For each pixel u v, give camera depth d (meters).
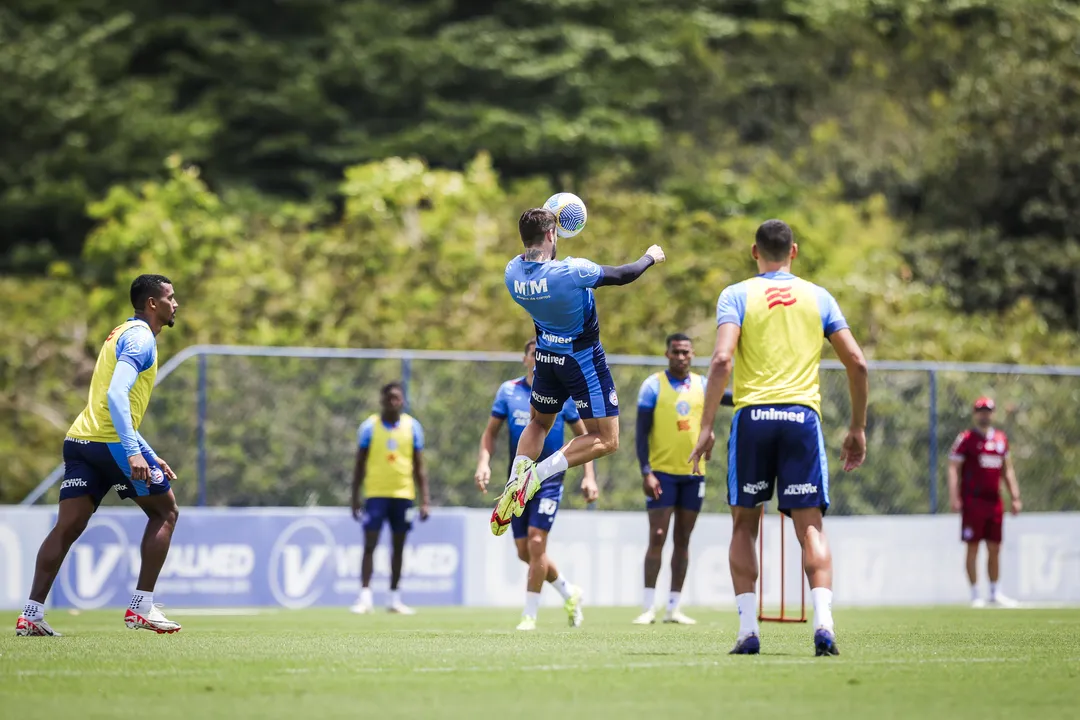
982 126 115.00
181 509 55.56
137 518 54.84
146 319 29.78
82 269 121.31
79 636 29.83
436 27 146.00
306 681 20.42
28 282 107.62
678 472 42.19
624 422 61.41
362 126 136.50
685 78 137.38
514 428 39.25
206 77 138.75
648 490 41.91
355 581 57.25
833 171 121.44
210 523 55.75
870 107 124.75
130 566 54.62
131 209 87.62
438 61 134.88
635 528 59.16
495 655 24.59
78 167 125.12
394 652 25.30
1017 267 108.56
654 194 122.81
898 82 130.00
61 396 81.44
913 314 81.56
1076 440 67.06
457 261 81.25
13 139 127.50
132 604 30.86
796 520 24.12
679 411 42.25
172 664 22.77
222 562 55.72
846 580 61.09
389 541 57.28
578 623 38.81
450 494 60.81
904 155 121.25
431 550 57.53
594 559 58.53
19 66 125.25
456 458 61.03
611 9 143.75
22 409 80.44
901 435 64.81
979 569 63.47
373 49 135.12
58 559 29.66
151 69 141.12
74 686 19.86
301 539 56.72
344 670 21.89
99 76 133.12
